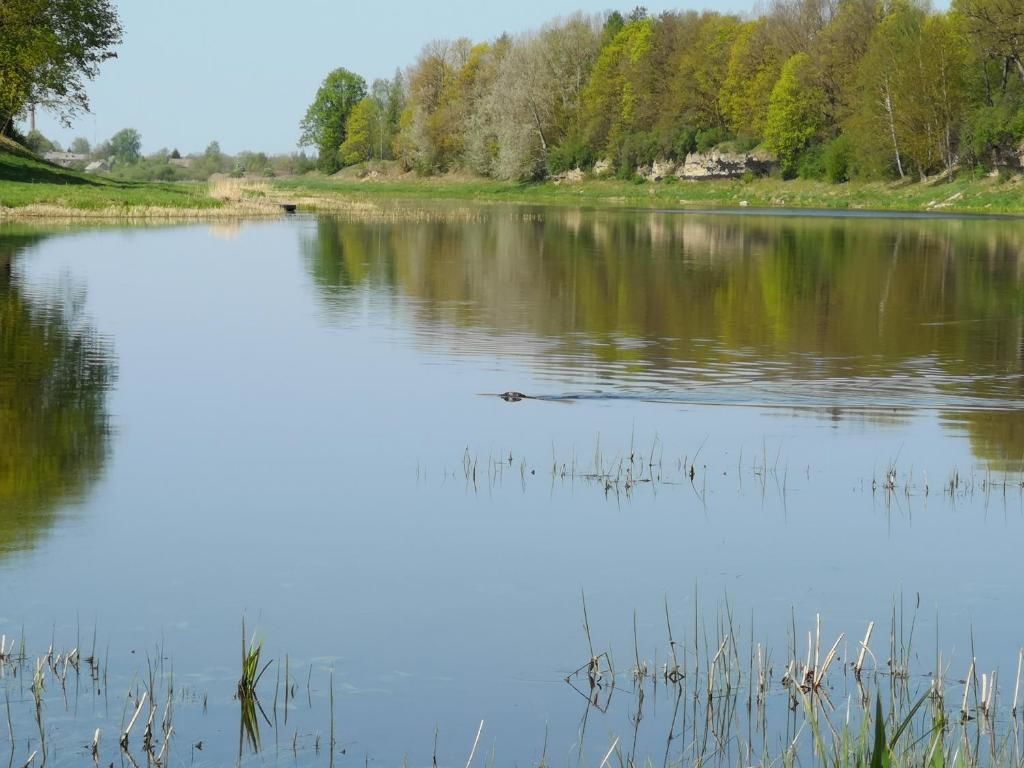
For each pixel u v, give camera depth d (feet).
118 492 49.32
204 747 29.04
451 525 45.78
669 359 81.05
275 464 53.98
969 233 212.84
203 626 36.11
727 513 47.44
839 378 74.64
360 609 37.60
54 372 74.38
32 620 36.35
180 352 82.28
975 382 73.51
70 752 28.60
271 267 142.10
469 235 206.28
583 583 39.88
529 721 30.60
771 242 191.72
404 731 29.96
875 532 45.21
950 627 36.17
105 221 214.69
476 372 75.97
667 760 28.58
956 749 27.48
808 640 34.94
